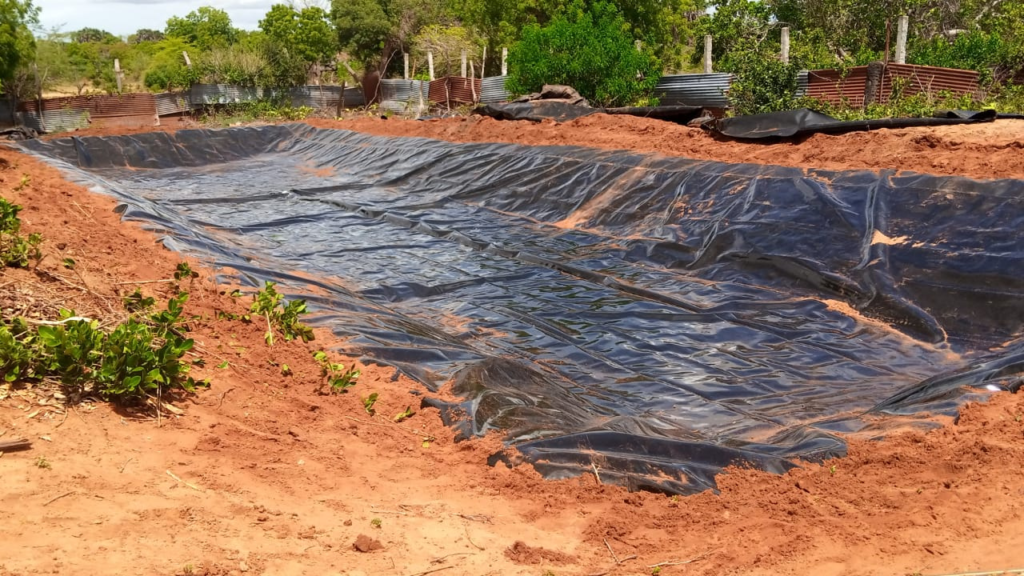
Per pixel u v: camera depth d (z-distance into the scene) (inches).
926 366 279.9
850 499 172.6
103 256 296.5
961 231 336.8
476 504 170.4
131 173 759.7
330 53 1461.6
